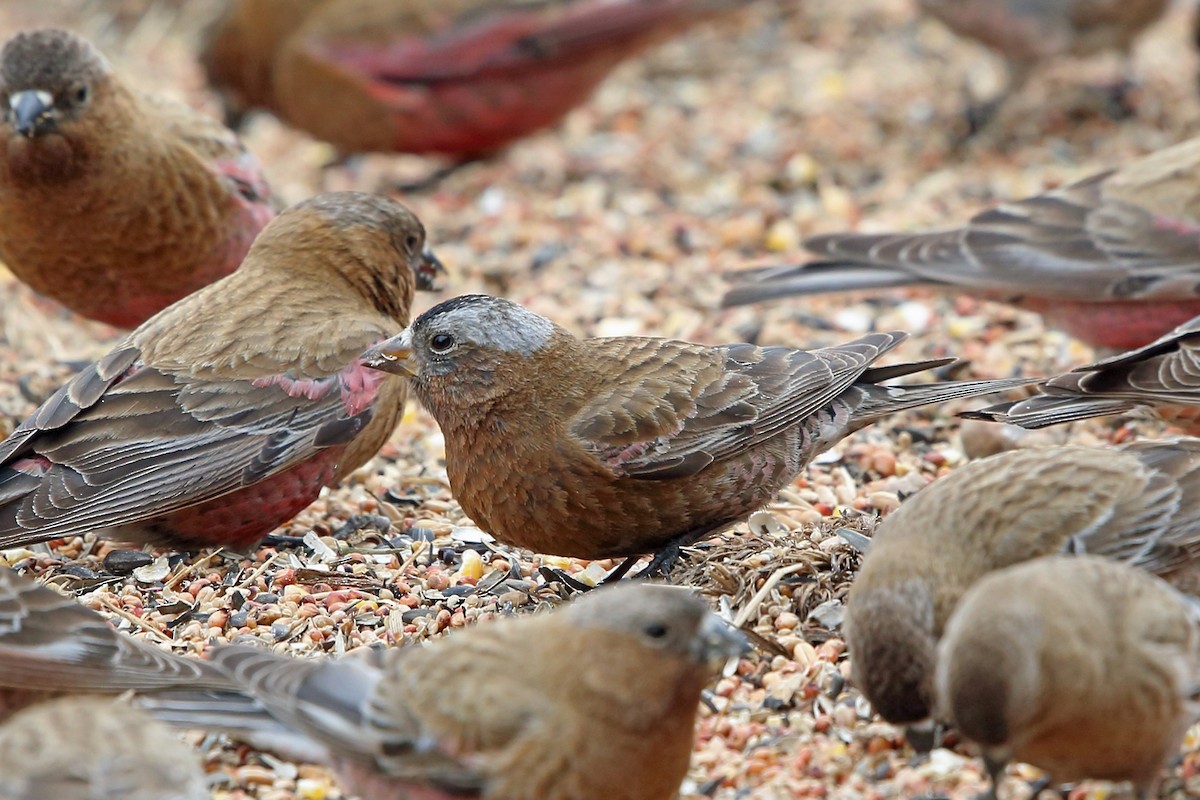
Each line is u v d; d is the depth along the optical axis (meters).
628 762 8.50
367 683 8.67
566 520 11.22
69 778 7.85
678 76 23.70
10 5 26.80
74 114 14.03
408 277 13.64
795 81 23.23
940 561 9.42
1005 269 14.88
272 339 12.40
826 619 10.58
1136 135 20.98
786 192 20.19
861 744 9.54
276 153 22.59
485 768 8.40
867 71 23.41
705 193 20.23
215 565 12.24
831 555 11.08
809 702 9.97
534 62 20.00
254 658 8.97
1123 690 8.30
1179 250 14.48
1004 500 9.74
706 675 8.55
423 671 8.62
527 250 19.00
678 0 20.14
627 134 22.09
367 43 19.94
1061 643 8.16
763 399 11.57
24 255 14.73
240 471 11.96
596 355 11.45
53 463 11.82
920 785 9.09
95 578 12.12
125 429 11.91
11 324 17.08
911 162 20.67
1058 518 9.70
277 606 11.41
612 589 8.77
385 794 8.66
